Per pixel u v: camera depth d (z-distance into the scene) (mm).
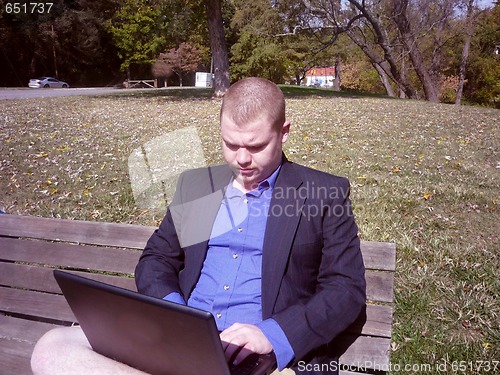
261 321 1704
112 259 2176
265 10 22312
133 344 1368
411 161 6688
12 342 2225
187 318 1225
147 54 31219
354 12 22719
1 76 36688
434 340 2639
